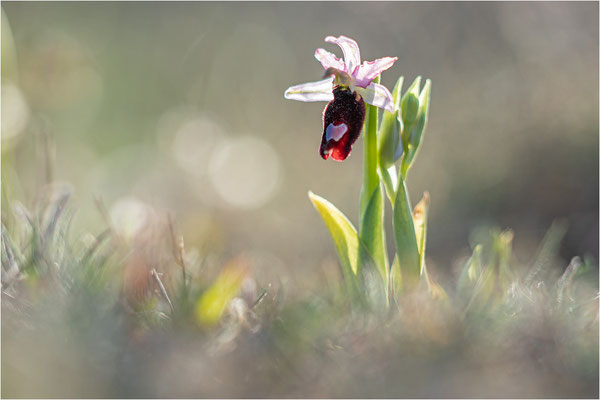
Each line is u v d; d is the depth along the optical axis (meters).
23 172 0.76
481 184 1.02
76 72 0.87
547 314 0.45
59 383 0.43
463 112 1.17
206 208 1.08
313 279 0.51
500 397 0.43
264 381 0.43
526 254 0.64
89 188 1.05
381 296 0.47
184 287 0.46
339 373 0.43
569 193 0.93
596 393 0.43
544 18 1.24
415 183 1.11
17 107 0.62
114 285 0.47
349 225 0.48
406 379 0.43
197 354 0.44
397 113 0.48
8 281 0.46
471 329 0.44
